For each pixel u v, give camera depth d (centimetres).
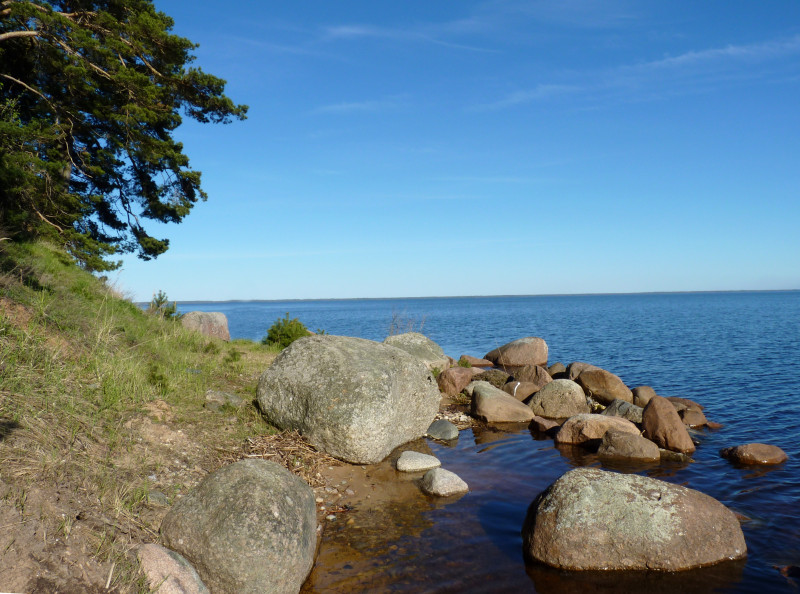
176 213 2089
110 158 1930
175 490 647
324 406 889
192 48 1892
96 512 515
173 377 1052
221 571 494
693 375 2120
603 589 571
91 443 659
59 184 1698
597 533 620
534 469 963
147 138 1858
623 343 3509
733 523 653
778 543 677
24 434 588
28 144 1579
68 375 806
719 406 1548
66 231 1730
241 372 1301
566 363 2678
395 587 560
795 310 8525
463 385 1584
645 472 959
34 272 1230
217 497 538
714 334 4062
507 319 7481
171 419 848
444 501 788
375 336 4403
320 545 643
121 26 1773
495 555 638
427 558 622
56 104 1773
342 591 549
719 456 1060
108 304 1454
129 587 424
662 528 623
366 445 882
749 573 605
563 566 609
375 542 655
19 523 432
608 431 1077
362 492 802
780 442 1166
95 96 1816
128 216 2161
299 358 976
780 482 902
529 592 562
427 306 17800
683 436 1110
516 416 1320
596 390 1603
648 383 1969
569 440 1134
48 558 412
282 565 510
